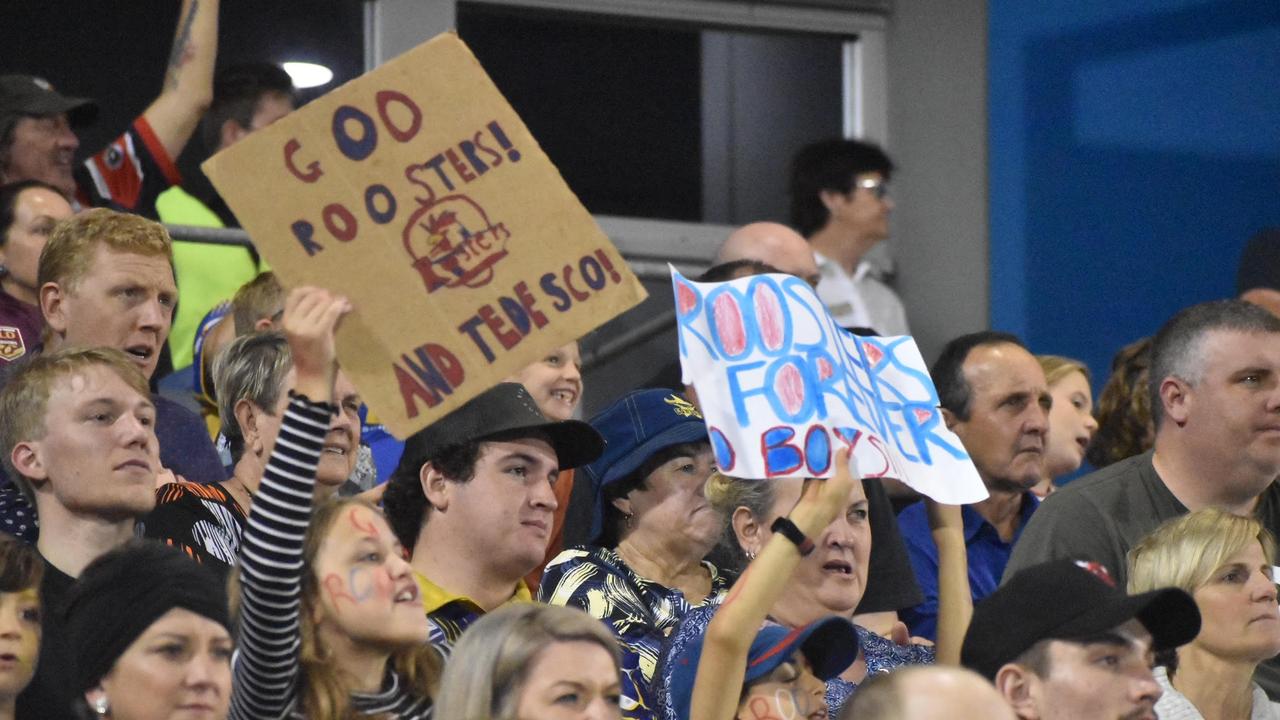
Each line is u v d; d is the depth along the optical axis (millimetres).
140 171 9562
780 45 11820
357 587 5469
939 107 12062
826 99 11961
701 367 5996
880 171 10570
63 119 8953
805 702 5680
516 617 5227
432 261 5621
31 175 8867
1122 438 9141
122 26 10453
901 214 11953
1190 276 12242
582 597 6531
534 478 6355
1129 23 12273
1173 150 12281
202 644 5238
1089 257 12125
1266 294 11789
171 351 9453
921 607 7777
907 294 11938
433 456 6348
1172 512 7551
